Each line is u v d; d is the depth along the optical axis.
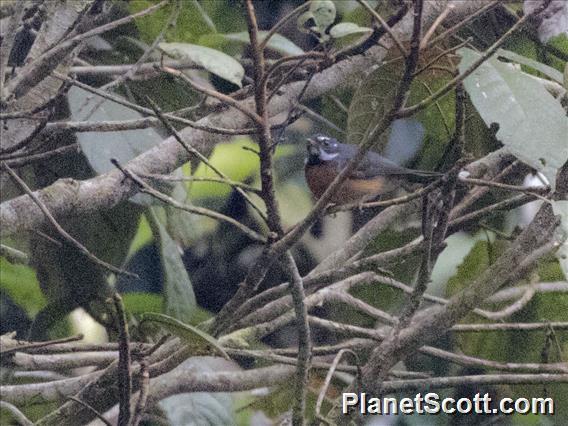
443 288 11.95
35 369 8.57
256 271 6.65
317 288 9.05
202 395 9.18
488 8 6.39
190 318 9.67
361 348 8.91
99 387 7.57
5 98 7.15
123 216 10.31
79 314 12.28
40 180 10.41
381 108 9.42
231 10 12.10
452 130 10.30
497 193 9.92
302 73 8.84
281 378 9.00
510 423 10.91
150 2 9.15
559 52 9.80
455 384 8.34
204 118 8.60
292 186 13.73
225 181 6.55
